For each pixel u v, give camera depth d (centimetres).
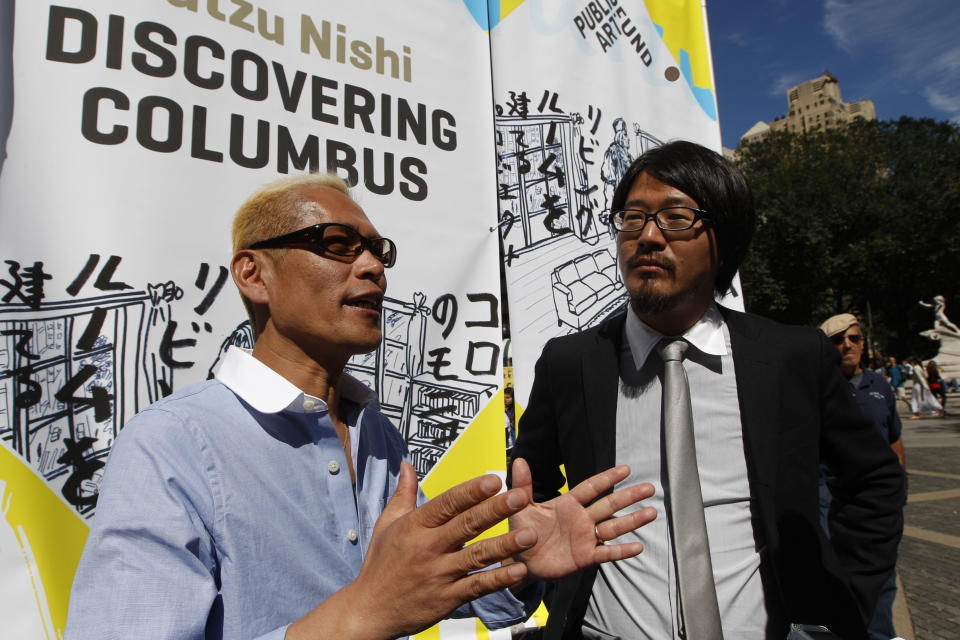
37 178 133
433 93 199
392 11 192
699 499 112
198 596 68
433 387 189
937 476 621
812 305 2250
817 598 117
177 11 152
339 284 96
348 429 105
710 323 134
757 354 126
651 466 127
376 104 186
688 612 104
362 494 101
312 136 172
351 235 99
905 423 1176
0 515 125
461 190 202
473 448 194
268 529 81
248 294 99
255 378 89
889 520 124
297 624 67
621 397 136
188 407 83
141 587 65
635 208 131
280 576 80
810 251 2086
